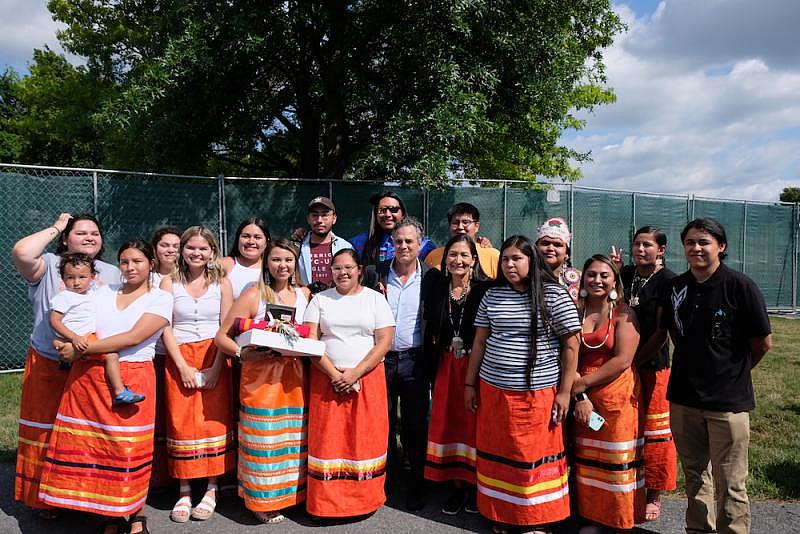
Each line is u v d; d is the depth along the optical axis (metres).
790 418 5.86
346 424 3.93
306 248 5.35
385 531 3.81
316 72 12.68
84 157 26.19
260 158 15.54
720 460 3.27
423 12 10.37
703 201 13.77
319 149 14.30
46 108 18.30
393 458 4.61
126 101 9.33
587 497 3.72
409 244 4.26
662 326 3.63
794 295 15.14
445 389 4.12
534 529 3.64
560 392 3.64
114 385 3.56
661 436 3.97
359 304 3.99
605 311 3.76
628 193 12.39
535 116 12.31
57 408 3.88
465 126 9.48
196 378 3.98
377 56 11.85
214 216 8.96
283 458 3.91
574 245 11.72
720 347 3.24
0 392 6.92
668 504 4.21
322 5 10.88
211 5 9.70
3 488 4.45
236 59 10.13
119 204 8.36
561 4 11.53
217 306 4.10
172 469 4.01
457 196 10.48
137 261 3.75
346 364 3.90
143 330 3.63
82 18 15.67
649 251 4.23
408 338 4.26
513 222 11.02
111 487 3.56
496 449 3.68
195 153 11.74
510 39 10.53
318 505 3.86
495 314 3.73
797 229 15.19
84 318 3.60
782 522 3.83
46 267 3.95
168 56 9.35
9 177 7.82
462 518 4.02
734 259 14.42
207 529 3.82
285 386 3.93
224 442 4.07
